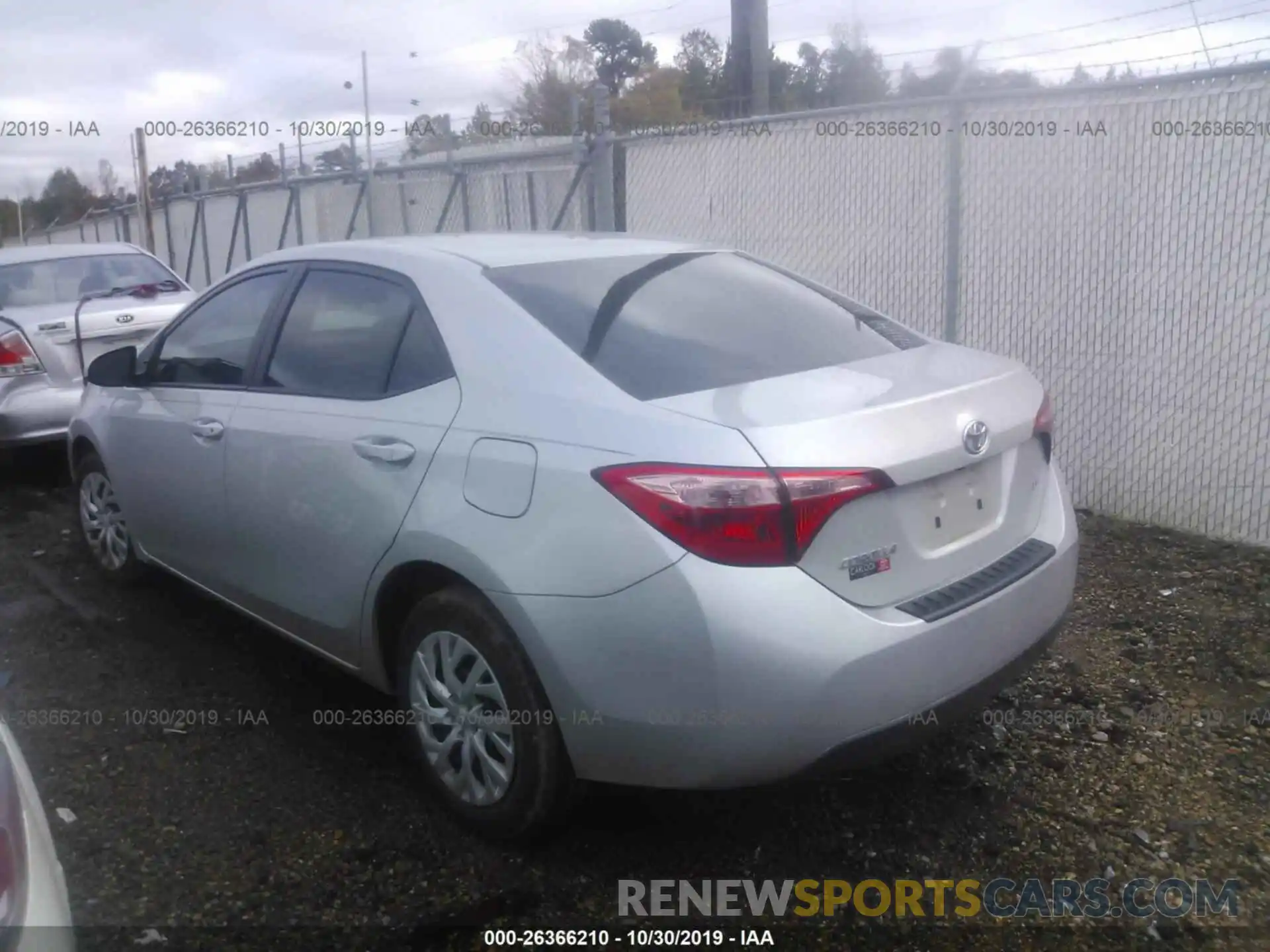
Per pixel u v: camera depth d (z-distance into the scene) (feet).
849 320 13.38
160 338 16.46
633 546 9.68
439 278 12.42
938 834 11.59
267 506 13.44
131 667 15.80
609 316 11.75
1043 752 13.00
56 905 7.09
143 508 16.55
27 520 23.36
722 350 11.66
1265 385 18.26
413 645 11.74
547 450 10.39
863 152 22.86
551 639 10.12
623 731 9.95
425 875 11.03
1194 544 18.94
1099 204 19.72
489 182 33.14
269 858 11.30
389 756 13.28
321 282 13.91
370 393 12.44
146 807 12.21
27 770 8.25
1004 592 10.84
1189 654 15.16
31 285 28.17
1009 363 12.59
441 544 10.94
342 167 43.47
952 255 21.45
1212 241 18.51
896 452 10.02
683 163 26.27
